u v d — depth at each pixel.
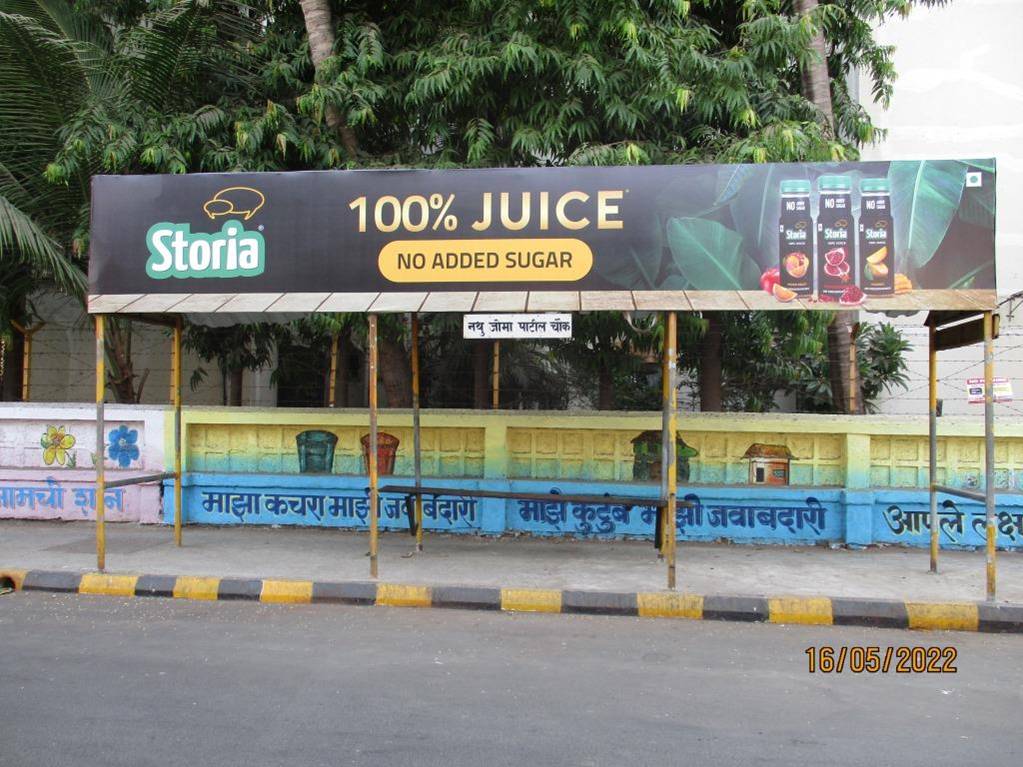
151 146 8.54
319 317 8.70
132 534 9.18
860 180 6.62
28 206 9.55
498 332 8.06
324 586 7.06
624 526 8.96
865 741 4.33
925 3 11.23
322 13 8.91
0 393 10.82
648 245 6.80
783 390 11.23
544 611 6.80
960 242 6.54
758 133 7.98
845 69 10.34
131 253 7.32
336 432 9.58
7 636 6.00
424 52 8.52
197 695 4.85
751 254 6.70
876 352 11.77
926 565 7.84
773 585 7.05
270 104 8.62
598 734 4.37
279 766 3.96
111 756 4.05
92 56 9.63
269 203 7.18
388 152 9.55
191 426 9.70
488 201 6.95
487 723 4.50
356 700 4.80
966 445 8.65
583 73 7.82
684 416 8.92
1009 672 5.48
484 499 9.09
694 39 8.23
